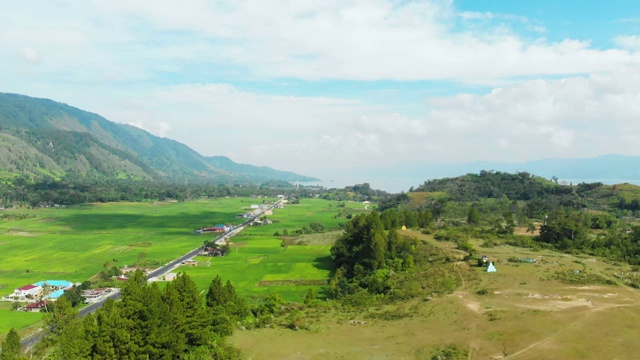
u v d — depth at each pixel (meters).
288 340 75.06
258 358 67.50
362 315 88.69
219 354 67.94
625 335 62.91
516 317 72.50
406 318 82.31
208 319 76.50
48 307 120.62
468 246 127.44
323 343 72.94
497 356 59.47
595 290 86.69
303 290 133.25
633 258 116.56
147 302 66.31
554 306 76.94
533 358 57.34
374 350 68.06
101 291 136.00
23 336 101.00
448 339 68.38
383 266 122.88
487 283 95.44
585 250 129.62
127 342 63.62
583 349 58.81
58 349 71.62
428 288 99.81
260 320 86.75
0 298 132.25
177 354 68.88
